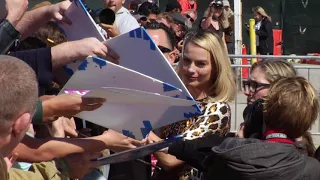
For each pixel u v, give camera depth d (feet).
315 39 53.16
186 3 40.93
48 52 8.11
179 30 22.62
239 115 23.94
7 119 6.52
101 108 7.88
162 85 7.39
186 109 7.60
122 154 8.30
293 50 53.31
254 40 42.24
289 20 53.21
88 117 8.10
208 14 36.32
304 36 53.26
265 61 12.82
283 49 53.11
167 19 21.50
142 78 7.36
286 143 9.32
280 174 9.00
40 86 8.20
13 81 6.53
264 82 12.45
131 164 11.30
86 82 7.61
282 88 9.45
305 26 53.11
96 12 10.37
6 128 6.56
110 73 7.39
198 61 11.32
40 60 8.10
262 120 11.07
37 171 7.80
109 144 8.54
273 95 9.49
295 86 9.44
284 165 9.04
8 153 6.76
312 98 9.39
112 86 7.55
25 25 9.31
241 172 9.07
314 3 52.65
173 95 7.49
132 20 18.24
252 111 11.39
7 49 7.91
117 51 8.00
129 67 8.04
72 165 8.33
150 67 7.89
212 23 36.01
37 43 9.98
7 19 7.95
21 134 6.73
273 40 47.16
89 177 9.58
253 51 42.22
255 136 10.55
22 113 6.61
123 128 8.23
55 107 7.49
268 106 9.53
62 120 9.70
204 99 11.44
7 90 6.48
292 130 9.40
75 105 7.52
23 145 7.84
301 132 9.43
